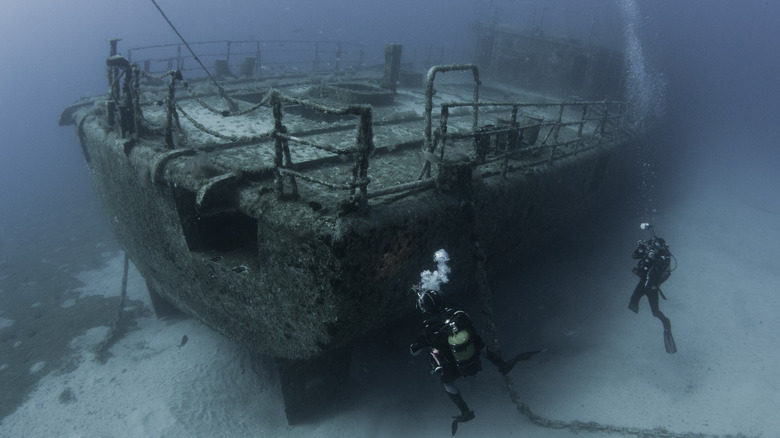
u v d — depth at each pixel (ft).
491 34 60.34
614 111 46.65
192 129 25.09
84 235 51.90
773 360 25.31
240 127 26.66
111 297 36.94
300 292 15.06
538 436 20.43
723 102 110.73
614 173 36.60
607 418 21.39
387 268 15.21
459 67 18.04
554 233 29.25
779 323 28.94
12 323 33.86
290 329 16.53
